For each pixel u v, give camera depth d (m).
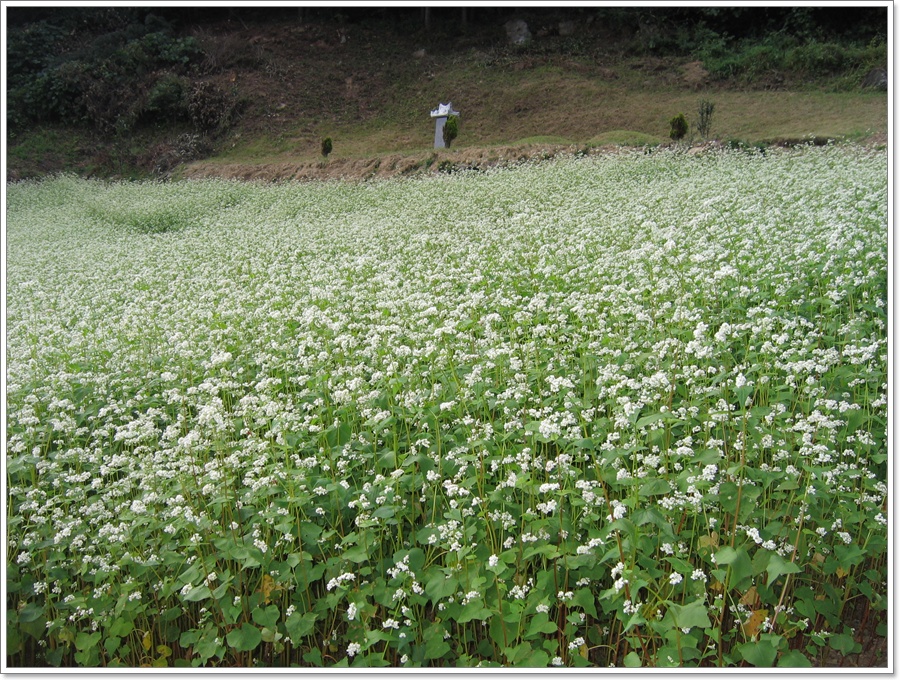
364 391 6.60
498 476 5.60
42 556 5.49
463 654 4.58
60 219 25.89
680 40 40.72
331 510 5.32
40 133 40.03
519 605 4.39
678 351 6.31
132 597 4.84
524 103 37.25
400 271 11.75
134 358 8.78
